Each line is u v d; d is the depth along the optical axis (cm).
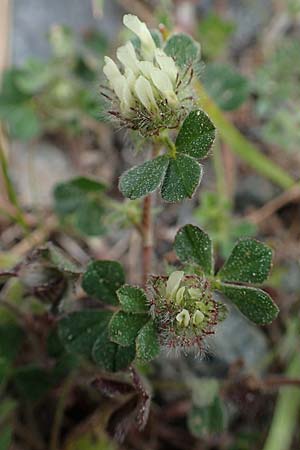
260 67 26
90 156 25
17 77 25
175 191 16
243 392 20
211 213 23
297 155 25
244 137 26
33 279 19
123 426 18
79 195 21
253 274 17
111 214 20
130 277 23
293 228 24
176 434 21
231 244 23
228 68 23
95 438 20
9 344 20
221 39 26
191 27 27
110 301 18
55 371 20
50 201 24
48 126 25
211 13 26
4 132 24
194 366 21
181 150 16
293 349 22
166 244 24
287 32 27
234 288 17
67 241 24
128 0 27
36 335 20
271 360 22
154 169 16
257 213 24
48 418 21
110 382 18
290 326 22
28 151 25
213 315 16
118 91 16
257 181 25
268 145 25
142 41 16
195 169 16
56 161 25
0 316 20
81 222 21
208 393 20
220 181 24
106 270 17
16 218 22
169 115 16
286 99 25
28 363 21
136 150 17
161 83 16
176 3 27
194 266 17
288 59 25
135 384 17
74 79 25
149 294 16
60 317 18
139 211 19
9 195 22
